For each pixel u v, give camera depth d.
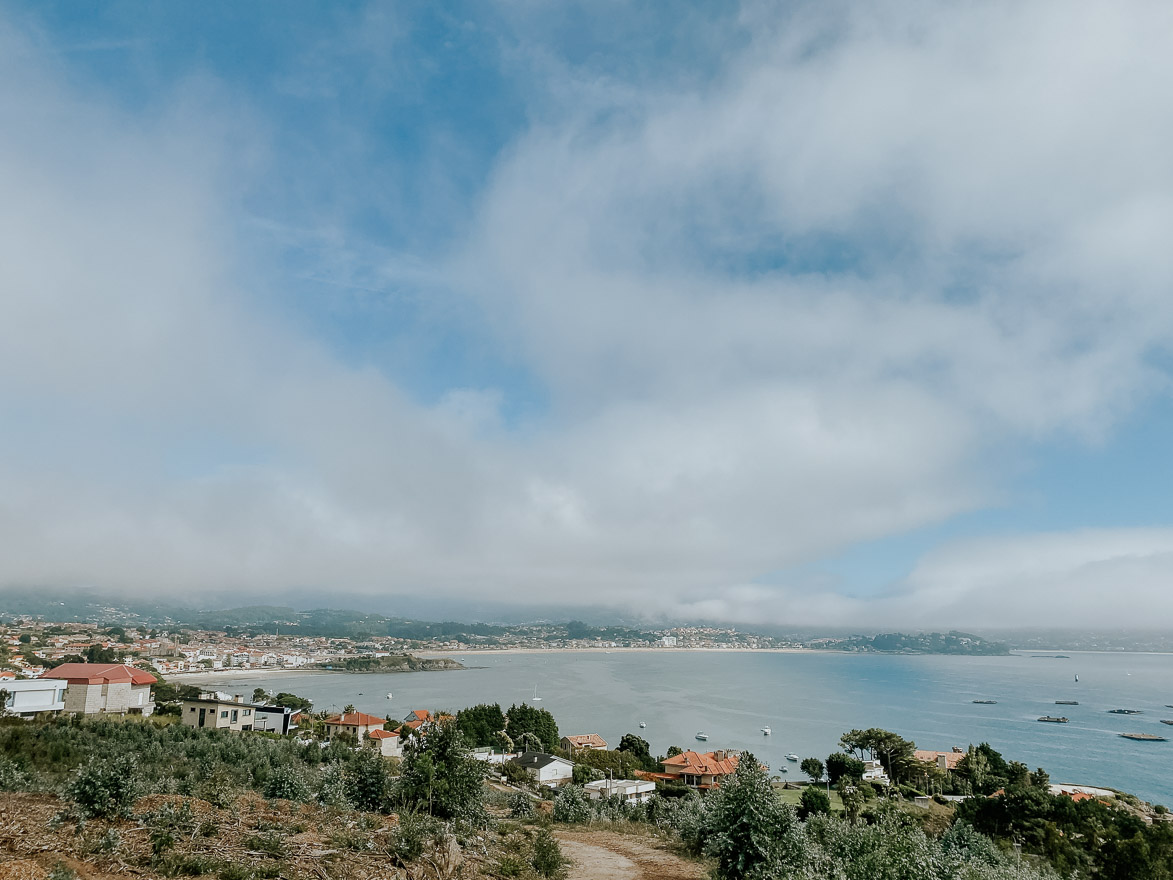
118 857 11.62
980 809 55.34
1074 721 188.25
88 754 23.20
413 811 21.02
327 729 87.00
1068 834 46.94
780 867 16.66
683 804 35.59
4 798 15.05
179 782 19.00
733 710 195.25
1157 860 36.47
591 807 37.25
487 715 107.06
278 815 17.17
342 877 12.56
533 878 16.86
